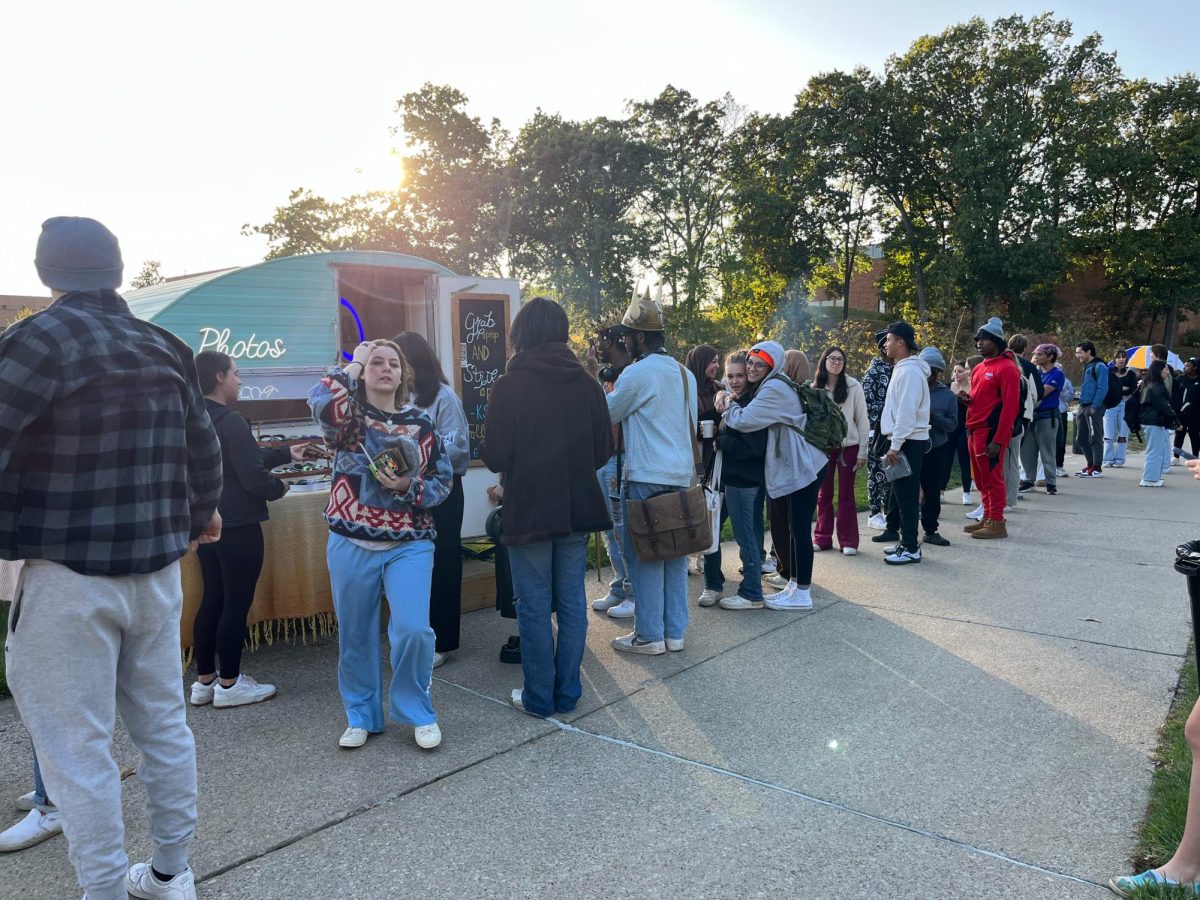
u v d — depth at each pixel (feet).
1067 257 119.96
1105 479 37.04
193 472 7.54
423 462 10.59
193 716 11.82
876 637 14.98
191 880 7.39
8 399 5.89
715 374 18.78
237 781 9.84
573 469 11.37
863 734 10.97
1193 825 7.20
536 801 9.33
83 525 6.20
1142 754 10.24
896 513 23.30
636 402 13.69
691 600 17.87
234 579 11.76
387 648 14.98
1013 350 28.84
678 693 12.51
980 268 117.60
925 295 132.87
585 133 125.08
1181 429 42.83
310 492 14.66
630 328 14.23
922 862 8.03
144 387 6.56
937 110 125.39
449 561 13.80
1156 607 16.53
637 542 13.58
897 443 20.08
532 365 11.24
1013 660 13.67
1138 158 122.31
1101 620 15.75
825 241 139.54
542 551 11.42
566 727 11.36
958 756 10.28
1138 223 138.92
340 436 10.37
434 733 10.71
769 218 127.65
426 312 21.07
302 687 12.94
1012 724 11.19
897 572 19.85
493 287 21.15
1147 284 137.90
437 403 13.28
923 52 125.59
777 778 9.79
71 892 7.75
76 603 6.19
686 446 13.96
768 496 17.83
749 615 16.57
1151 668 13.15
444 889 7.71
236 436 11.37
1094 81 128.57
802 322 135.13
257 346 19.52
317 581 14.51
